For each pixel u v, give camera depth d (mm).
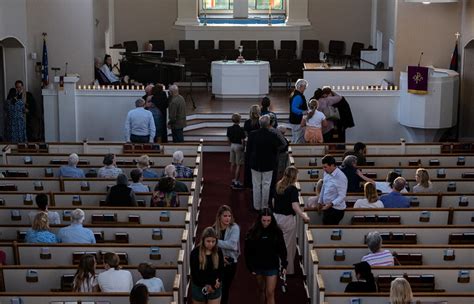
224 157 19688
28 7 21141
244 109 21844
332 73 21719
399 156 15125
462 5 20641
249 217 15203
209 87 25625
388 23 23344
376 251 9836
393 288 7805
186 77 25938
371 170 14109
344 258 10391
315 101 16562
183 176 14039
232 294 11695
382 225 11133
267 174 14758
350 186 12922
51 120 20250
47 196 11977
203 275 9406
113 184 13406
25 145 16031
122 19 27266
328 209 11586
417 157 15133
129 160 15172
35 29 21328
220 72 23047
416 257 10359
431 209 11633
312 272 10344
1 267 9570
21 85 20000
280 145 14672
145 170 13945
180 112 18484
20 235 11312
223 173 18250
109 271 9195
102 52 24156
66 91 20094
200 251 9391
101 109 20312
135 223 11758
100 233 11070
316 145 15703
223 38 27000
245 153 15680
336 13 27328
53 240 10594
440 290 9484
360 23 27406
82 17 21531
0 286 9594
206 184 17328
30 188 13492
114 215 11750
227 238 10117
